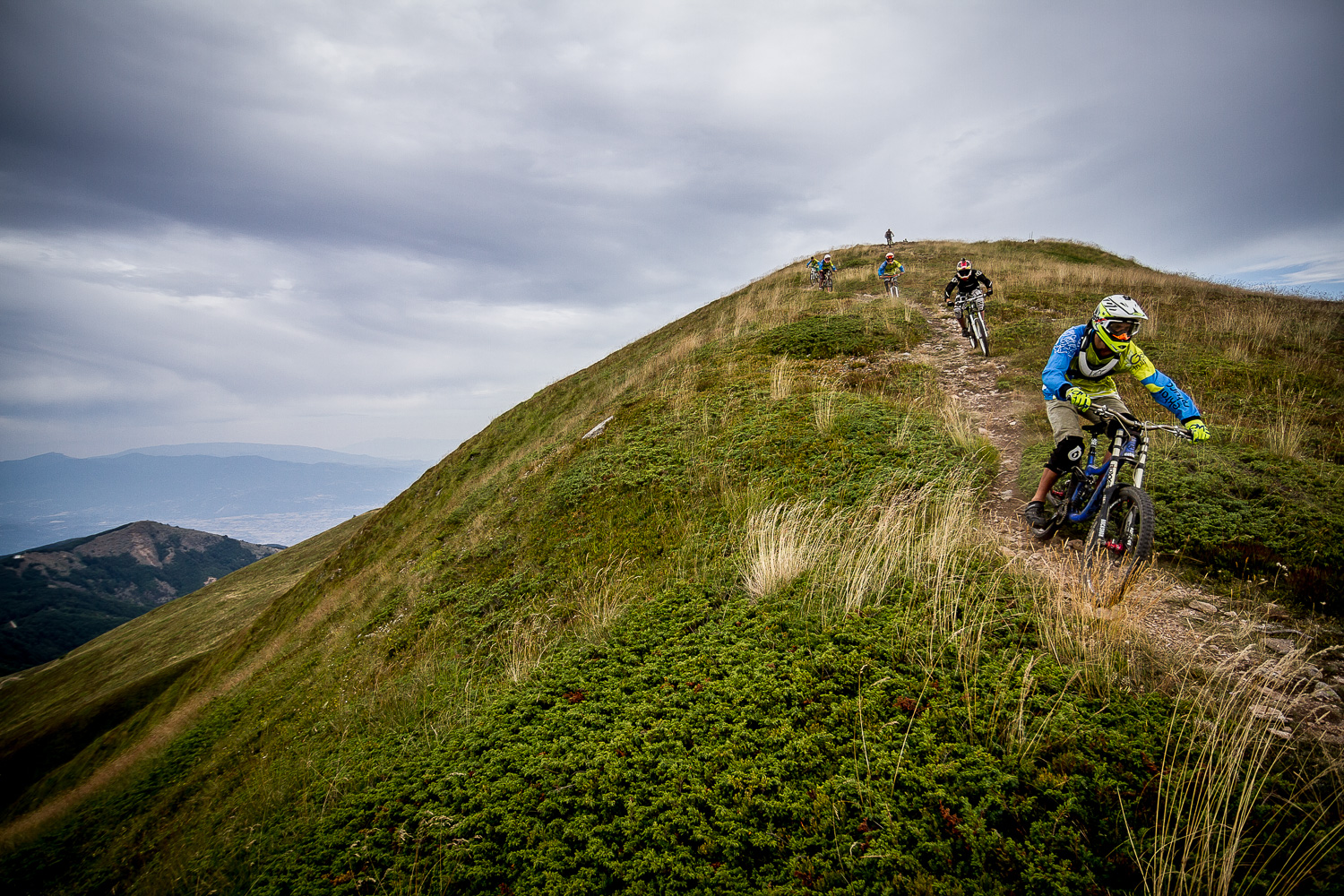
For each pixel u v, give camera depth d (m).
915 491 6.95
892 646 4.32
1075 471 5.48
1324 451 6.53
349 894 3.46
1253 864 2.56
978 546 5.55
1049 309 15.41
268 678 13.86
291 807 5.02
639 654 5.21
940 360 12.77
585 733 4.23
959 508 6.19
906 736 3.45
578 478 10.74
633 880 3.02
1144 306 14.95
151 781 10.59
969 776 3.14
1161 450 6.85
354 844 3.83
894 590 5.10
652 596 6.28
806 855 2.95
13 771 27.06
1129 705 3.46
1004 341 12.95
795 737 3.68
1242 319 12.92
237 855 4.69
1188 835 2.59
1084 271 21.16
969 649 4.08
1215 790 2.81
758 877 2.91
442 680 6.67
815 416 9.66
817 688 4.04
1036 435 8.30
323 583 25.66
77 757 24.55
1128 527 4.77
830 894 2.74
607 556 8.09
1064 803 2.92
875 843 2.88
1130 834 2.69
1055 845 2.77
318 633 16.75
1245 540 5.04
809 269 29.31
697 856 3.08
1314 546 4.75
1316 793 2.83
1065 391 5.25
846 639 4.53
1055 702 3.53
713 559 6.81
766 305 23.19
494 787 3.91
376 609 12.47
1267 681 3.62
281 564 56.44
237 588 53.53
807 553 5.88
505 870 3.28
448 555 12.44
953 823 2.92
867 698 3.85
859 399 10.34
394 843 3.77
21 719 40.81
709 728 3.95
